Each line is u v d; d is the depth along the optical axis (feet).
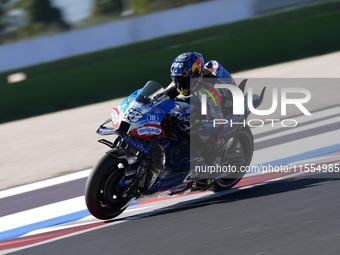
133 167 51.78
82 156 96.17
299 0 357.61
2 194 76.33
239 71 219.00
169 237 45.16
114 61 206.80
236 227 45.27
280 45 232.12
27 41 344.28
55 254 44.98
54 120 157.99
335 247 36.94
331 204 47.93
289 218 45.65
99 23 369.30
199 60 54.44
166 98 53.62
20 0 374.22
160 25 351.05
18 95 195.31
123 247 44.21
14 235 55.83
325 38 239.30
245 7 354.54
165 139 53.52
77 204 64.34
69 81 201.57
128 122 51.11
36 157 104.06
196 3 352.28
